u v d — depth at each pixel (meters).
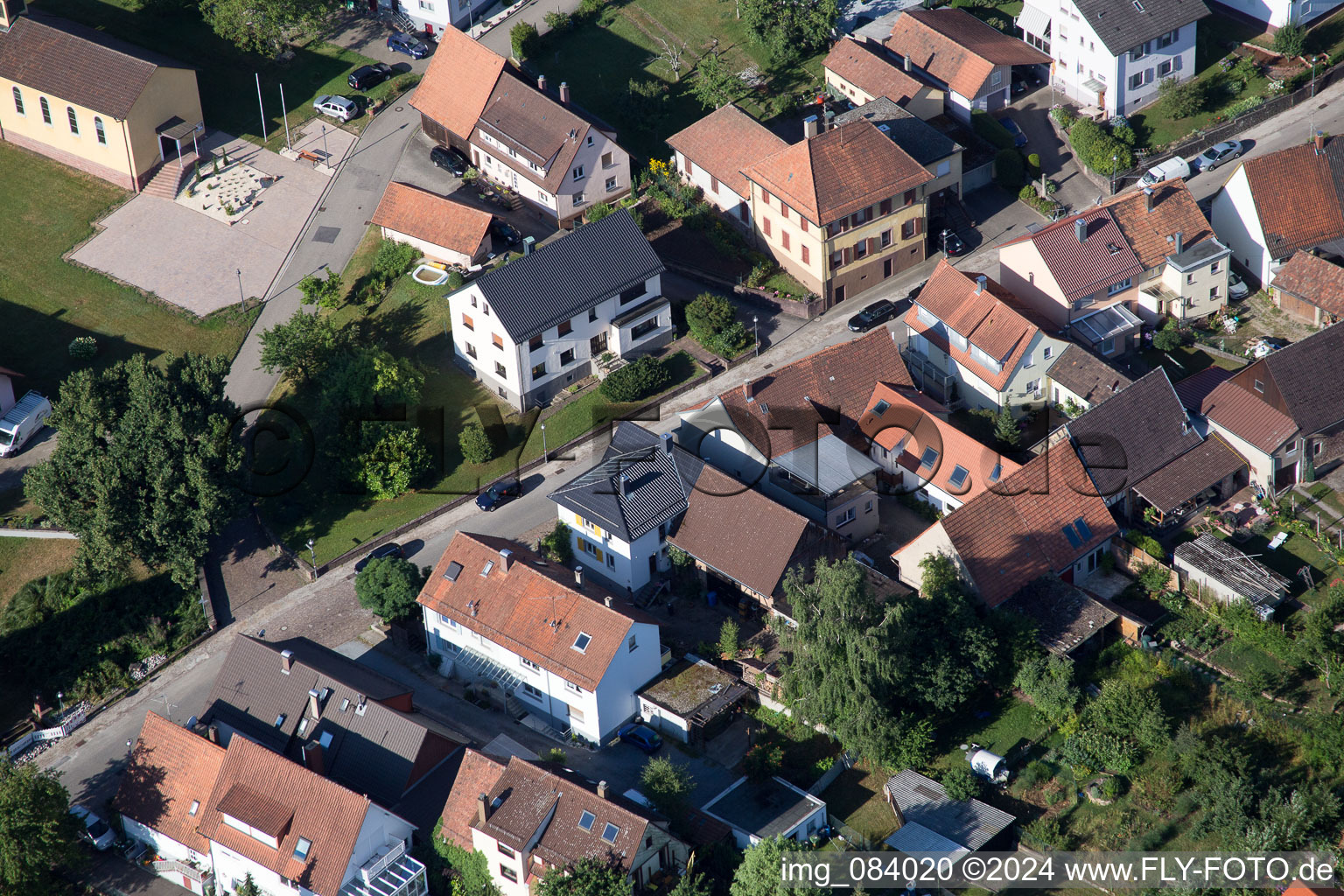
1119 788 74.94
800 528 85.12
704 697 81.19
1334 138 105.75
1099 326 100.50
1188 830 72.81
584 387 104.56
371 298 112.06
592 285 103.06
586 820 71.00
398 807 76.44
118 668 89.06
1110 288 101.38
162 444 90.00
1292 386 89.12
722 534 87.50
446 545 94.06
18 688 89.56
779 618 84.06
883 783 77.44
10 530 96.75
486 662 84.50
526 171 116.25
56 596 93.00
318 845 72.69
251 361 108.31
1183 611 83.50
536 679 82.31
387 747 77.69
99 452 90.75
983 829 73.38
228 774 75.81
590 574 91.38
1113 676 79.88
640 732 81.38
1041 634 81.19
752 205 112.38
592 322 103.75
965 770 75.19
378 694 81.12
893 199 108.38
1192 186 113.31
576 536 91.25
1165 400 91.38
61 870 78.19
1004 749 77.69
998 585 83.19
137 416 90.94
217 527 91.12
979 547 83.94
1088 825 73.69
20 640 91.12
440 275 112.12
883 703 76.25
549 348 102.12
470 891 73.56
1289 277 101.38
